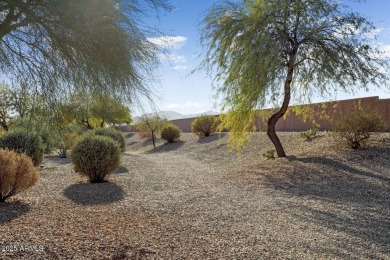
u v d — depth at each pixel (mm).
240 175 11414
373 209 6445
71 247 3791
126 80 3250
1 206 6242
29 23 2959
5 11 2961
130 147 37531
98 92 3232
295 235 4781
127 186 9547
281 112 13195
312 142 14680
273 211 6340
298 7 11320
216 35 12461
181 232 4770
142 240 4215
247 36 11469
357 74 11406
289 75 12273
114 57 3160
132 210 6293
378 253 4125
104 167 10000
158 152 27500
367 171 9383
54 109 3104
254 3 11883
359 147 11586
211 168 15062
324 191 8203
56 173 12102
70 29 2996
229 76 12289
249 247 4168
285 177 10086
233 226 5211
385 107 14594
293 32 11773
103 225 4922
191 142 28156
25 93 3119
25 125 3252
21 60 3014
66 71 3135
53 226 4754
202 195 8164
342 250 4188
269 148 16562
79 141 10062
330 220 5691
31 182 7055
